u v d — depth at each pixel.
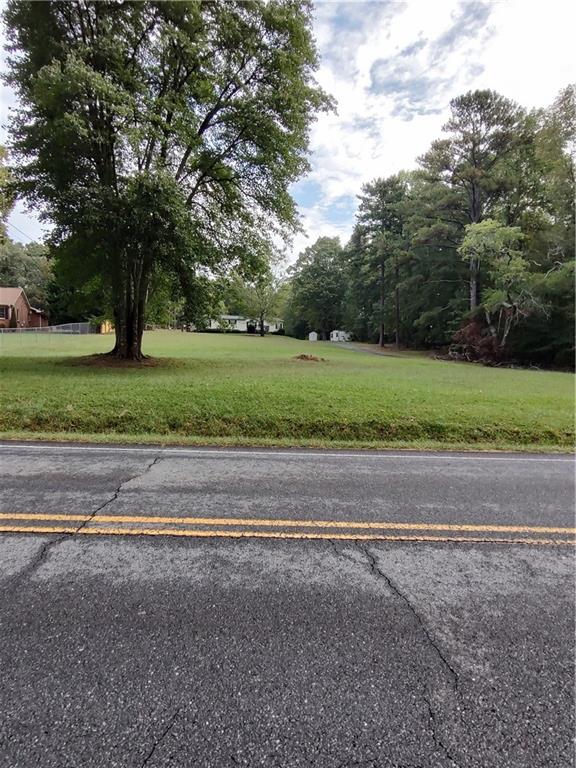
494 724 1.71
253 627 2.25
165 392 9.25
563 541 3.36
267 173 15.50
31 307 57.38
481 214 29.72
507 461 5.91
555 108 23.70
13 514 3.62
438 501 4.18
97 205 11.77
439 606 2.48
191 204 15.22
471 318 29.55
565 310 25.30
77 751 1.56
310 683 1.89
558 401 9.92
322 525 3.54
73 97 10.90
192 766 1.52
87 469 4.97
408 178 40.44
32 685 1.85
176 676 1.91
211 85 14.09
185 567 2.83
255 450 6.18
